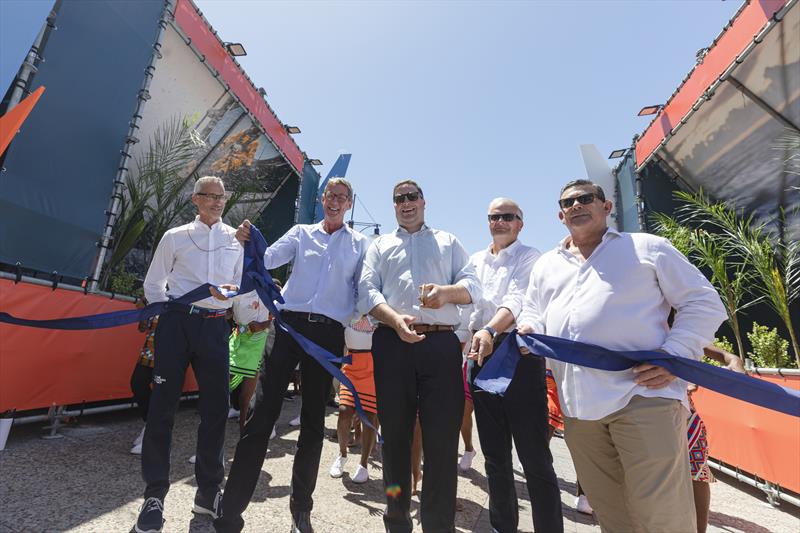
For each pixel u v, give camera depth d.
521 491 3.40
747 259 4.82
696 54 5.34
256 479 1.95
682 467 1.36
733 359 2.13
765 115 4.88
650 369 1.37
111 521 1.91
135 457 2.90
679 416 1.40
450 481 1.77
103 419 4.05
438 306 1.82
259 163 8.41
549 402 3.13
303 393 2.16
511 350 1.73
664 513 1.32
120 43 4.32
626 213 7.68
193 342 2.23
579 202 1.73
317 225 2.52
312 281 2.31
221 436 2.21
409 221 2.21
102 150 4.12
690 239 5.32
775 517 3.08
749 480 3.57
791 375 3.26
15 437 3.11
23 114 1.51
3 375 2.84
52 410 3.24
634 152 7.29
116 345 3.79
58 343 3.22
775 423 3.27
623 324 1.51
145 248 6.41
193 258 2.41
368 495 2.79
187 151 5.73
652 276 1.54
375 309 1.97
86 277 4.01
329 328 2.22
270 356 2.16
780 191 5.17
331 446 4.10
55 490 2.19
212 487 2.11
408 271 2.07
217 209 2.53
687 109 5.62
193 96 6.27
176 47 5.57
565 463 4.44
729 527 2.84
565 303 1.69
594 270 1.63
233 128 7.24
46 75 3.60
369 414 3.08
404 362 1.91
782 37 4.23
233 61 6.44
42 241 3.61
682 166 6.39
